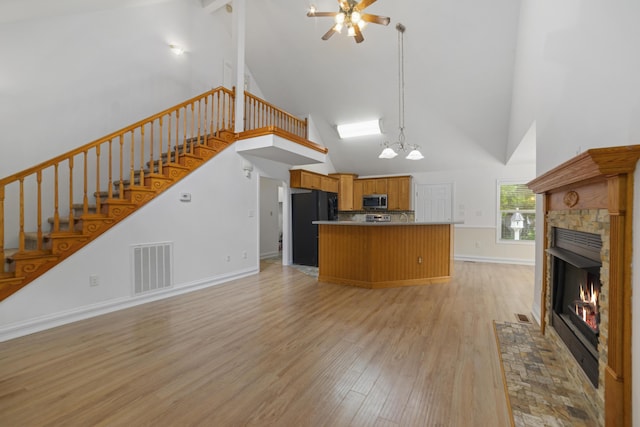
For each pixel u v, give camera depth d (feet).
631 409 4.29
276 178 18.81
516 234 21.27
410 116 19.27
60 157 9.42
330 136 22.79
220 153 14.80
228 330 8.89
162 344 7.95
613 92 4.85
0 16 10.17
